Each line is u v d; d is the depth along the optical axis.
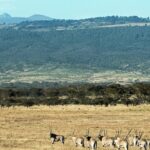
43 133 133.50
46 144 115.12
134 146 111.94
